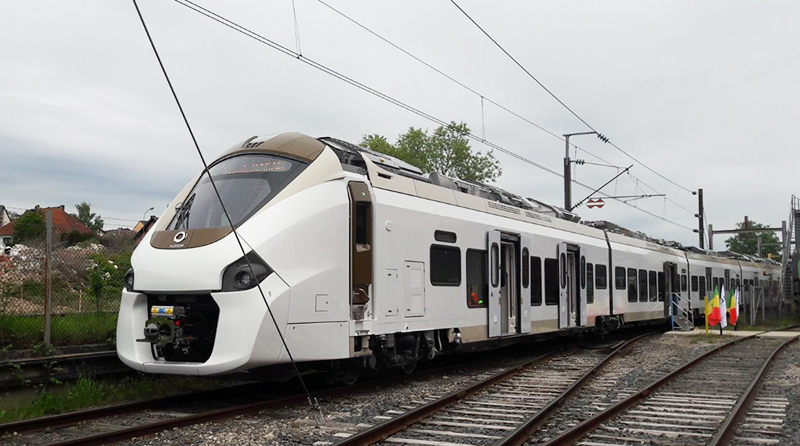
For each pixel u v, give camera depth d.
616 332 26.31
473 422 8.28
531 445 7.17
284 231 9.11
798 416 8.77
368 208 10.38
